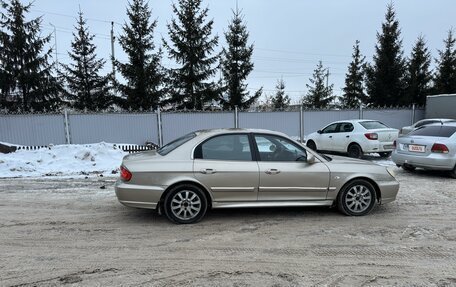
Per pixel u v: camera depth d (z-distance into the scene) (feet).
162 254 14.79
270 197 19.10
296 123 63.05
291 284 12.21
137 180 18.06
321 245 15.78
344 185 19.93
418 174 33.63
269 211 21.06
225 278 12.67
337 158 21.18
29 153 40.60
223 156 18.88
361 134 43.34
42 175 33.55
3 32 68.90
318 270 13.28
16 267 13.55
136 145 52.47
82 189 27.32
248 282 12.37
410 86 93.15
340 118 65.31
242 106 86.63
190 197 18.62
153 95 78.13
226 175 18.53
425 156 31.50
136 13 77.61
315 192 19.49
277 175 18.94
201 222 18.93
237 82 86.02
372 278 12.65
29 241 16.28
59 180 31.07
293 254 14.78
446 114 64.54
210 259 14.28
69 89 84.84
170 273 13.05
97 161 39.83
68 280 12.50
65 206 22.30
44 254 14.79
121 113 55.26
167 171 18.15
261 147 19.31
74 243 16.01
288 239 16.51
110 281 12.43
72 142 53.67
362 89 118.83
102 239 16.51
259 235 17.04
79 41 85.40
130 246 15.66
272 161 19.20
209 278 12.67
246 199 18.90
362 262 13.99
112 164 39.29
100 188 27.63
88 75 86.17
